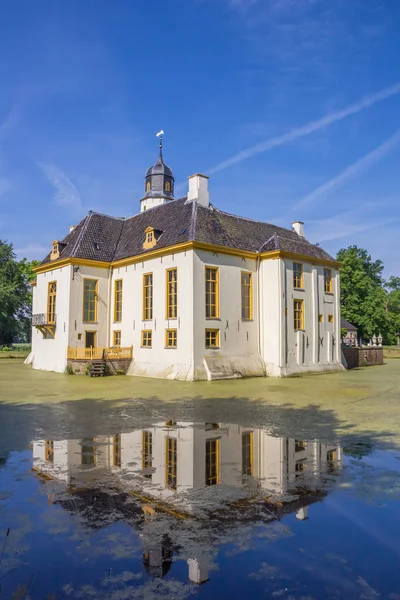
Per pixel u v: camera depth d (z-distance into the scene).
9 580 4.00
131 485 6.45
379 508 5.62
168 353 25.55
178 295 25.36
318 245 32.47
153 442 9.10
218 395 16.88
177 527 5.05
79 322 28.75
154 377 25.36
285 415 12.38
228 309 26.22
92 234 30.91
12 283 57.00
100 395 16.78
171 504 5.73
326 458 7.90
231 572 4.14
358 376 26.42
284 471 7.13
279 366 26.64
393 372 29.72
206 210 27.86
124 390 18.50
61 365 28.38
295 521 5.23
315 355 29.12
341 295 60.81
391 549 4.57
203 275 25.14
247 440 9.28
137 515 5.38
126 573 4.11
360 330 61.56
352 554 4.47
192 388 19.42
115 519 5.27
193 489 6.28
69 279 28.58
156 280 26.92
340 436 9.69
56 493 6.11
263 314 27.89
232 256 26.81
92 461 7.68
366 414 12.53
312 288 29.58
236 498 5.95
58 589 3.86
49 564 4.27
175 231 26.84
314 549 4.57
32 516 5.34
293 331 27.86
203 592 3.81
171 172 48.75
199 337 24.48
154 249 27.03
